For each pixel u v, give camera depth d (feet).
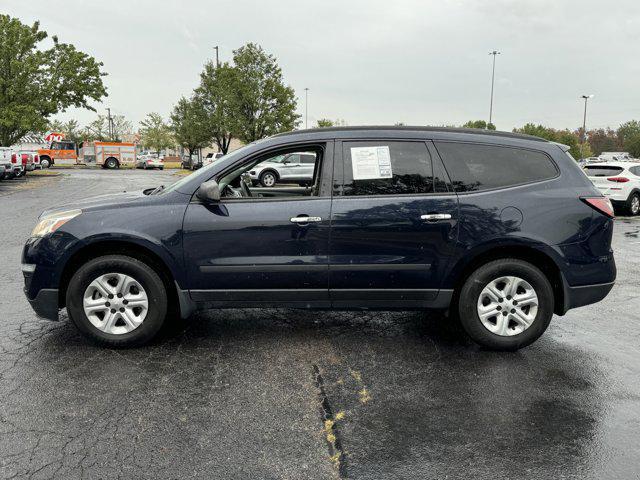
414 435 9.46
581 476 8.30
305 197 13.20
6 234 30.63
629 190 47.01
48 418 9.89
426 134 13.57
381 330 15.14
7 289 18.85
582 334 15.02
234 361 12.74
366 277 13.15
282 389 11.25
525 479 8.21
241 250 12.99
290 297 13.33
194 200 13.15
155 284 13.14
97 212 13.10
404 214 13.00
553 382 11.73
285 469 8.41
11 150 80.23
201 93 116.47
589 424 9.90
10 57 90.94
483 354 13.38
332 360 12.88
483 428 9.72
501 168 13.48
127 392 11.01
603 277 13.47
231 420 9.93
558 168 13.62
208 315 16.31
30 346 13.53
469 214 13.05
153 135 212.02
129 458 8.64
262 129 96.22
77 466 8.40
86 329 13.25
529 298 13.29
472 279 13.24
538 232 13.08
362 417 10.10
